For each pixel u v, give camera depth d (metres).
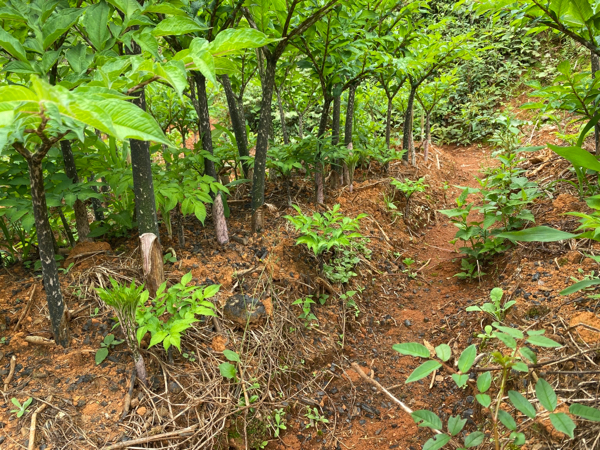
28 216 2.25
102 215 3.27
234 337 2.44
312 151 3.83
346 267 3.30
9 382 1.96
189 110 4.08
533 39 9.01
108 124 0.93
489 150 7.92
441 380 2.55
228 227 3.42
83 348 2.17
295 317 2.78
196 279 2.73
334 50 3.56
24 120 1.10
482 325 2.68
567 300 2.33
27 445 1.71
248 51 3.75
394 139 7.09
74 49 1.81
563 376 1.89
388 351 2.92
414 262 4.07
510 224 3.30
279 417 2.21
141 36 1.64
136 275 2.59
